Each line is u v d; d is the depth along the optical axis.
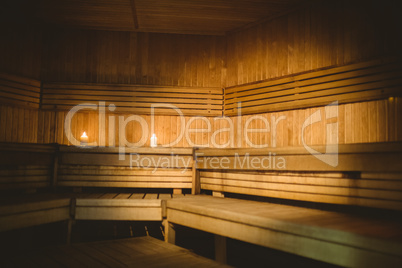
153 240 2.97
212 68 4.80
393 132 3.27
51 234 3.59
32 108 4.46
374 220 2.04
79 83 4.64
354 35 3.60
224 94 4.79
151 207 3.01
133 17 4.40
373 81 3.43
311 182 2.67
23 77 4.37
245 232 2.24
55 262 2.34
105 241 2.92
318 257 1.80
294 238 1.93
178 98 4.75
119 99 4.69
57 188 3.75
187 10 4.18
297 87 4.08
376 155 2.22
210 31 4.80
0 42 4.14
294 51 4.14
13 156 3.30
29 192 3.53
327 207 3.06
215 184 3.59
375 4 3.44
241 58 4.69
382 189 2.20
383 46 3.36
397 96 3.25
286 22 4.23
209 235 3.61
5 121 4.14
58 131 4.55
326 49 3.84
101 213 3.04
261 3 4.01
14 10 4.23
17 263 2.32
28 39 4.47
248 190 3.23
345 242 1.68
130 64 4.75
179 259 2.42
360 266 1.61
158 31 4.77
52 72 4.62
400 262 1.45
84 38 4.71
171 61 4.79
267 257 3.02
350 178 2.40
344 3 3.70
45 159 3.64
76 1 3.98
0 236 3.20
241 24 4.62
